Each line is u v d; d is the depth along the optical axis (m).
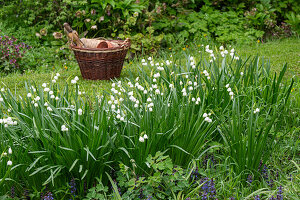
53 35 8.00
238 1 10.21
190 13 9.40
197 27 8.98
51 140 2.85
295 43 8.68
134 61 7.49
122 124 3.07
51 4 8.44
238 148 3.08
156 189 2.97
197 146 3.14
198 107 3.53
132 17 7.99
